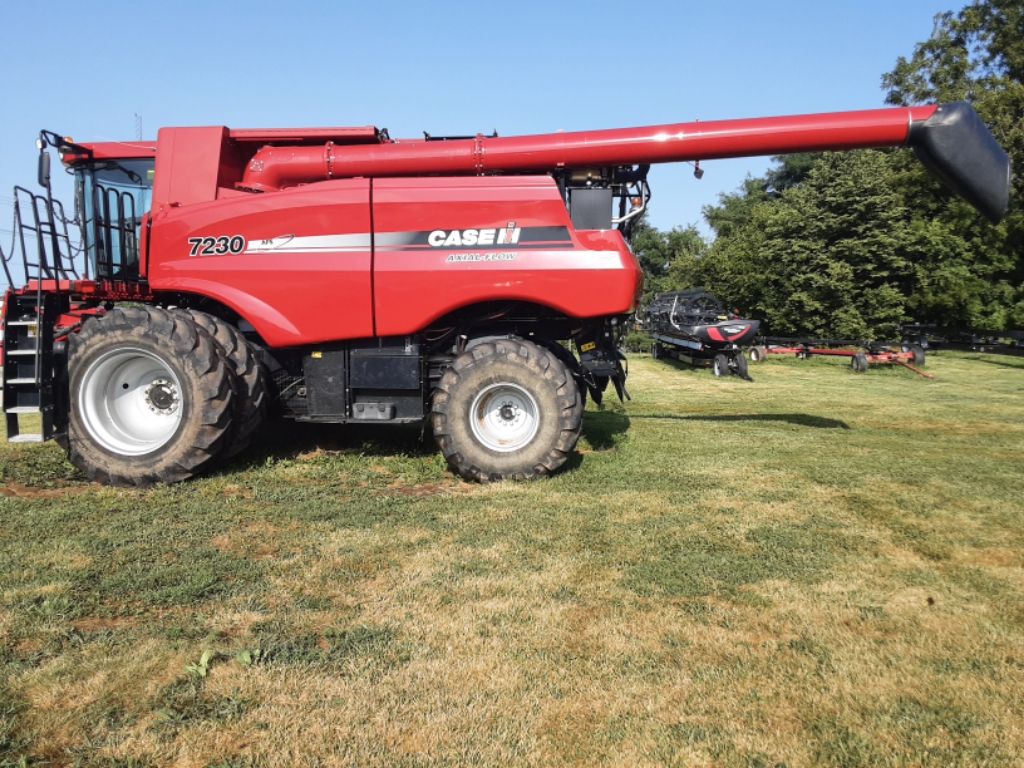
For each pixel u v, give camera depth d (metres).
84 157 6.77
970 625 3.50
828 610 3.63
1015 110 26.14
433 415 6.15
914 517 5.24
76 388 5.89
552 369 6.04
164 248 6.27
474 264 6.04
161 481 5.84
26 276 6.14
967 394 13.01
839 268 22.44
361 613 3.52
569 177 6.57
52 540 4.41
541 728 2.62
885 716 2.73
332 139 6.58
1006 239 26.50
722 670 3.03
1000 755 2.52
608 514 5.18
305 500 5.41
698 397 12.41
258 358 6.34
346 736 2.55
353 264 6.09
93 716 2.63
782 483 6.15
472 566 4.13
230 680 2.89
